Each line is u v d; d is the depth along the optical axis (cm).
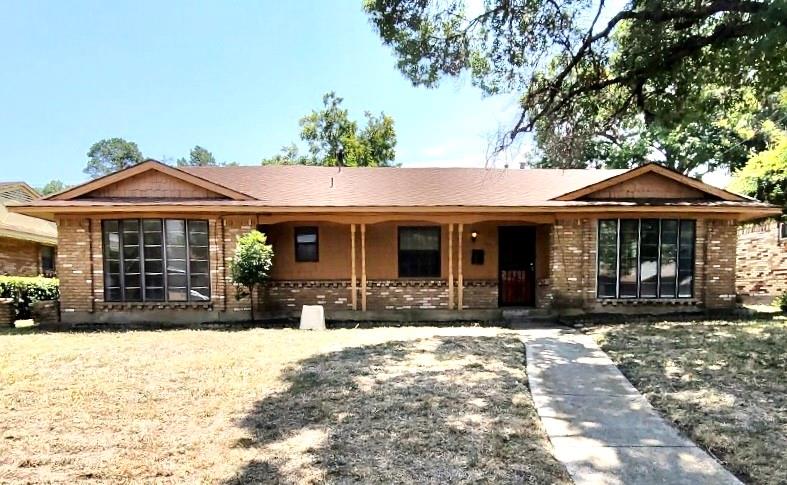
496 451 392
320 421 458
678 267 1178
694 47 883
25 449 398
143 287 1143
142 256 1140
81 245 1130
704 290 1181
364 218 1179
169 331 1012
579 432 437
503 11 948
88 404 510
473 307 1277
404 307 1262
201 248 1148
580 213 1162
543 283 1291
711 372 621
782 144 1343
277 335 948
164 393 547
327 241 1288
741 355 707
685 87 981
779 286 1452
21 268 1705
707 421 454
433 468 361
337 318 1194
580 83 1044
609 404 516
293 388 565
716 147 2358
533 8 938
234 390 557
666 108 1026
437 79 1049
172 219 1141
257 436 422
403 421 458
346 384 580
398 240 1298
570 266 1174
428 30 992
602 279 1178
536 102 1091
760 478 345
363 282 1203
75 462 373
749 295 1394
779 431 429
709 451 394
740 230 1616
